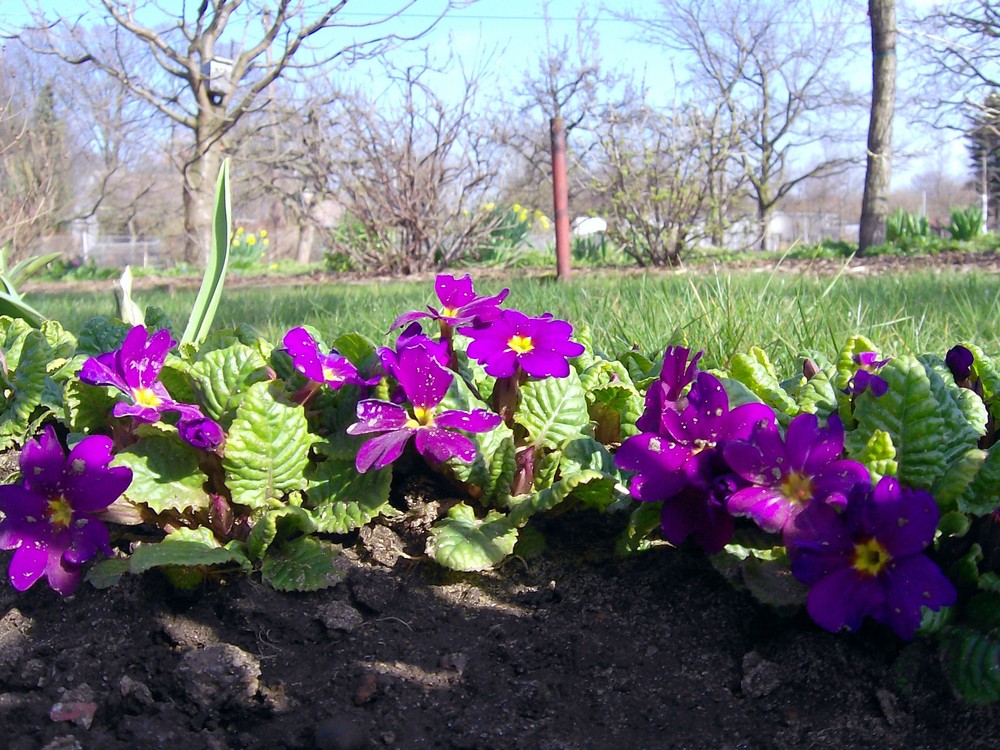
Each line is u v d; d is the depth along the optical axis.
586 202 4.21
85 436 0.36
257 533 0.31
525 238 2.83
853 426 0.33
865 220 2.83
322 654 0.30
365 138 2.38
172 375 0.35
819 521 0.26
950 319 0.73
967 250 2.68
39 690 0.30
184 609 0.31
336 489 0.34
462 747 0.27
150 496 0.32
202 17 2.49
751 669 0.28
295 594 0.32
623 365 0.43
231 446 0.32
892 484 0.25
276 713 0.28
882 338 0.59
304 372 0.33
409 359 0.32
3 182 2.22
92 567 0.32
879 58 2.78
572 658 0.29
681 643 0.30
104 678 0.30
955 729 0.26
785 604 0.28
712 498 0.27
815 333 0.58
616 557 0.33
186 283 2.65
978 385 0.35
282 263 4.04
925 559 0.25
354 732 0.27
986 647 0.26
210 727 0.28
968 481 0.28
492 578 0.33
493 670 0.29
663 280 1.22
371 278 2.38
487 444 0.34
